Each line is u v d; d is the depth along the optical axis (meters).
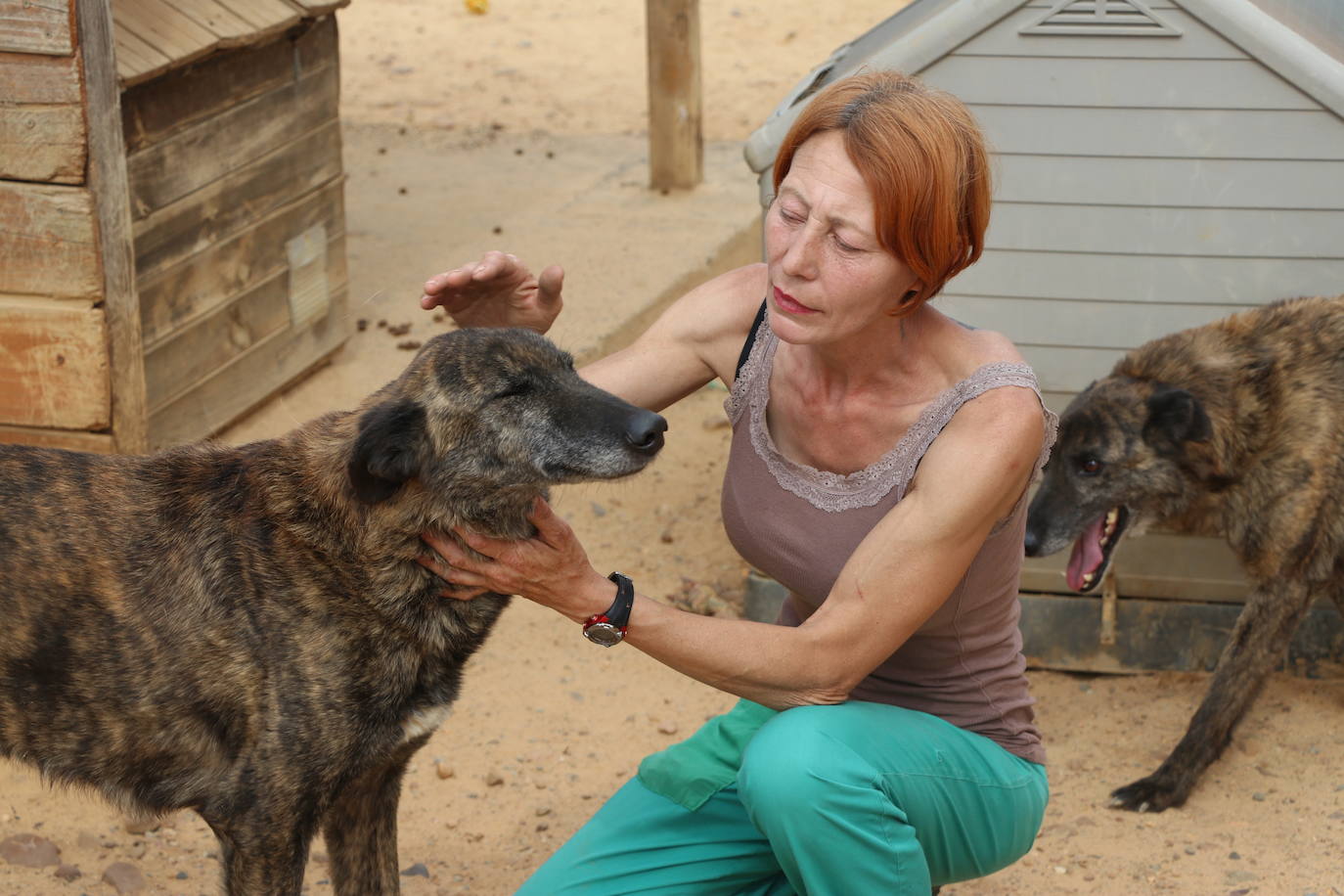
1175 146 4.46
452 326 7.06
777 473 2.88
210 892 3.59
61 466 2.98
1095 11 4.34
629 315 7.05
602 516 5.93
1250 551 4.51
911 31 4.52
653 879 2.96
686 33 8.89
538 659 4.90
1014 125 4.51
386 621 2.87
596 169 9.84
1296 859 3.88
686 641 2.73
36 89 4.61
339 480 2.82
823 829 2.68
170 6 5.24
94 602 2.89
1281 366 4.47
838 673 2.73
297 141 6.12
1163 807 4.17
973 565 2.79
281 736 2.83
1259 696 4.59
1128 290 4.66
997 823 2.88
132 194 5.09
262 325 6.01
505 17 14.91
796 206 2.57
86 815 3.89
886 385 2.78
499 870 3.78
